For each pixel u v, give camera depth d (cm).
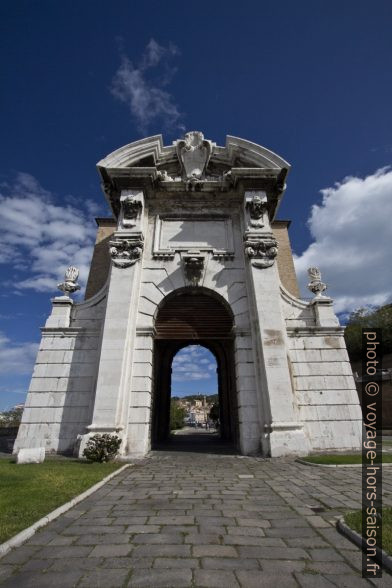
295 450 1173
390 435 2728
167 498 647
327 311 1513
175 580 342
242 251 1588
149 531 474
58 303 1524
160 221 1650
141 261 1527
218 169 1752
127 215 1582
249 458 1164
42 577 348
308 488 726
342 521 486
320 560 386
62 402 1355
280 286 1575
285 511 564
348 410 1338
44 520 498
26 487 680
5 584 334
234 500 632
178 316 1525
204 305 1547
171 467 1000
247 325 1451
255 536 455
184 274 1530
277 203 1730
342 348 1442
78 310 1530
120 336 1334
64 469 905
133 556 395
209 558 390
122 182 1611
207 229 1636
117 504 607
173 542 436
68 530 479
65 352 1438
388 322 4012
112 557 393
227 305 1506
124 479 827
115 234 1525
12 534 442
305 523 505
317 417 1328
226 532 470
